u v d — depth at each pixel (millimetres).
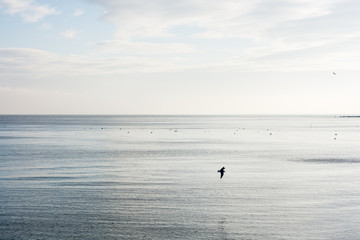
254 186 65000
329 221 47375
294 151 117125
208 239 42156
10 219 47594
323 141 156375
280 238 42531
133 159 96562
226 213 50281
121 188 63000
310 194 59781
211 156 103562
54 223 46406
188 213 50219
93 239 42000
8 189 61969
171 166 85500
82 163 89125
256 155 106438
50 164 87188
